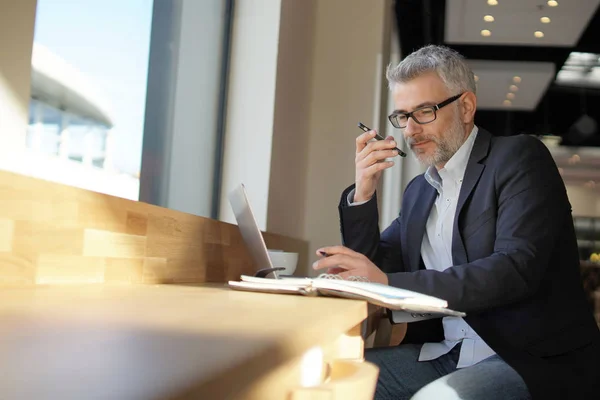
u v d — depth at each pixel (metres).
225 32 3.07
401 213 2.13
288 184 3.38
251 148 3.03
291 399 0.49
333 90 3.87
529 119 7.54
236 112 3.05
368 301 1.23
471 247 1.81
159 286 1.52
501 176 1.80
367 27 3.89
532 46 6.48
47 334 0.54
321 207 3.81
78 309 0.79
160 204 2.50
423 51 2.02
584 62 6.67
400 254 2.19
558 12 5.77
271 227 3.06
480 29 6.16
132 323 0.64
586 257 7.02
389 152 2.04
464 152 1.96
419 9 5.61
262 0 3.07
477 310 1.59
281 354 0.53
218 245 2.21
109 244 1.50
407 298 1.20
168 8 2.46
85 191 1.41
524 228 1.69
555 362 1.62
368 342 2.56
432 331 2.03
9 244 1.16
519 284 1.60
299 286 1.31
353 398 0.52
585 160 7.33
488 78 7.14
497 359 1.70
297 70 3.47
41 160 1.58
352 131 3.84
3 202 1.14
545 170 1.79
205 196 2.96
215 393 0.35
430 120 1.95
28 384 0.32
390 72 2.06
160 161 2.46
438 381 1.56
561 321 1.70
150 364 0.39
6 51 1.25
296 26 3.41
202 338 0.53
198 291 1.34
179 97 2.62
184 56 2.65
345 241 2.11
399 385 1.91
